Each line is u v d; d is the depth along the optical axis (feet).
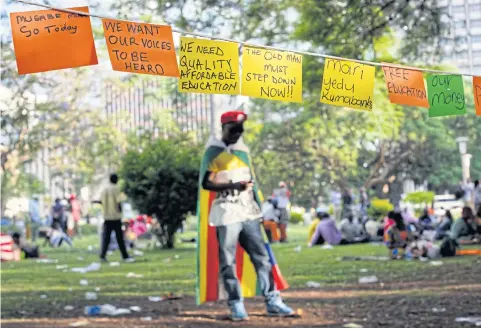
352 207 166.20
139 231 159.94
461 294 54.75
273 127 265.95
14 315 50.65
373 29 95.66
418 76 33.65
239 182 46.68
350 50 101.19
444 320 44.42
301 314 47.88
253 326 44.14
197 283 46.19
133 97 326.65
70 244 145.48
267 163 281.13
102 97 271.49
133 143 215.31
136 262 97.86
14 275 83.61
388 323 43.88
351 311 48.70
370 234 121.90
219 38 28.14
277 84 30.50
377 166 283.38
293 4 106.01
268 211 135.13
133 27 27.40
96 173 314.14
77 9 26.25
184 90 28.99
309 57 111.34
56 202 148.05
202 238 46.73
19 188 271.28
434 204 226.79
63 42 25.99
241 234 46.91
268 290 47.19
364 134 220.84
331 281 65.87
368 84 32.35
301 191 295.48
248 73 30.12
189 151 128.77
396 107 176.55
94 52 26.27
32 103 162.61
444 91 34.32
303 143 269.85
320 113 147.95
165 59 27.78
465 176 204.23
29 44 25.66
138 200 126.21
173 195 124.16
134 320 47.14
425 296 54.39
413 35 104.06
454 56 115.03
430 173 300.20
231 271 46.42
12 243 112.57
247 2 103.65
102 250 101.14
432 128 273.54
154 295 60.95
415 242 86.69
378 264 80.59
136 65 27.43
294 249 111.96
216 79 29.40
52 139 268.21
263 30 108.47
